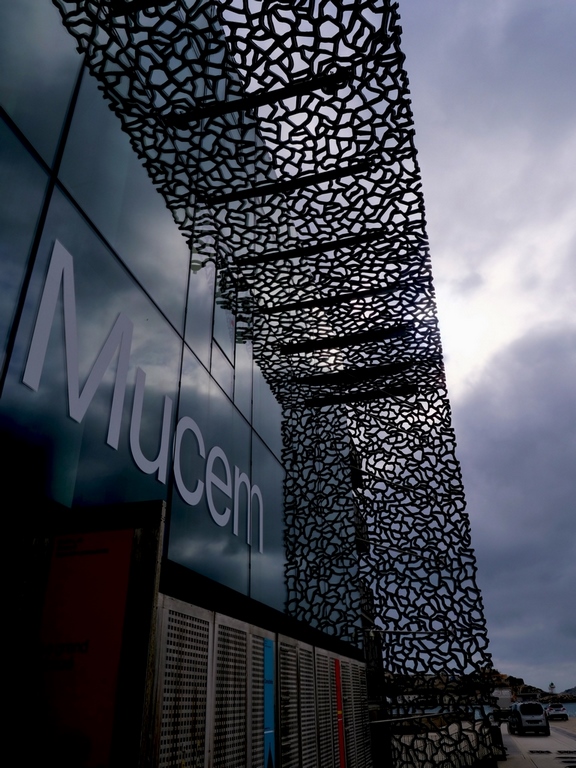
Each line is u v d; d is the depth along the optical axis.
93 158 4.21
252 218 7.12
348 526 9.29
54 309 3.42
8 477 2.79
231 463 6.67
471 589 8.59
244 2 3.90
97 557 2.24
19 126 3.28
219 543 5.83
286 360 8.92
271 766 4.08
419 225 5.99
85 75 4.22
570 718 35.56
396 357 9.03
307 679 5.62
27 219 3.25
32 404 3.08
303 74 4.32
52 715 1.96
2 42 3.23
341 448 9.94
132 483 4.13
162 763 2.52
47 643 2.10
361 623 8.67
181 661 2.89
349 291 7.40
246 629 4.04
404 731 8.24
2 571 2.30
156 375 4.89
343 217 5.88
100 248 4.16
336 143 4.92
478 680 8.20
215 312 6.79
